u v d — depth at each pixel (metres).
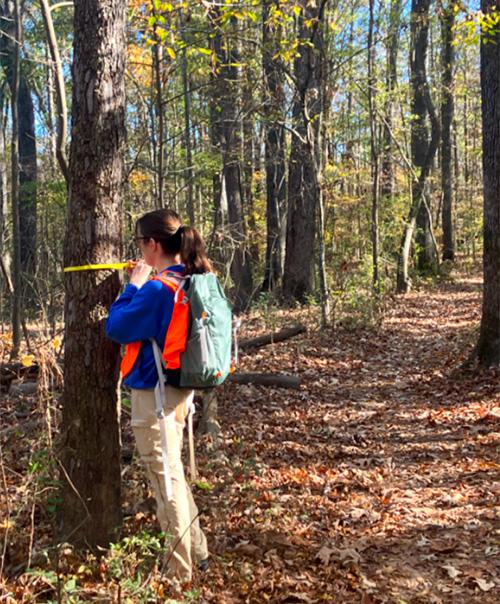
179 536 3.53
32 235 16.98
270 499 5.19
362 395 9.13
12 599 3.26
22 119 19.64
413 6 19.03
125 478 4.88
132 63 10.53
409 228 21.55
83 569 3.54
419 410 8.27
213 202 21.22
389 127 20.53
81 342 3.69
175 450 3.53
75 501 3.75
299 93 12.92
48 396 3.88
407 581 3.96
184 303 3.37
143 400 3.49
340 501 5.38
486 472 5.90
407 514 5.06
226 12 8.45
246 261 20.22
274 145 19.11
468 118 37.12
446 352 11.52
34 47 16.20
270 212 20.81
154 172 11.94
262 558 4.20
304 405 8.48
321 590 3.79
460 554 4.32
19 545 3.84
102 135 3.60
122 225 3.75
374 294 15.54
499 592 3.82
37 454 3.86
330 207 21.39
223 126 16.42
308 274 18.31
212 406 6.59
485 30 8.69
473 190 36.19
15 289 10.86
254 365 10.41
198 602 3.48
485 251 9.54
